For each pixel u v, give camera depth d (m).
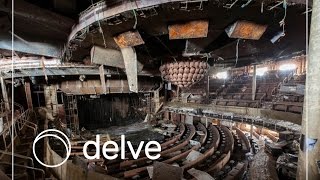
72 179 7.87
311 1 4.56
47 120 16.98
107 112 23.56
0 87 18.33
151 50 8.12
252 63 11.32
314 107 3.79
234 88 21.98
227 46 7.96
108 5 5.09
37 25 6.53
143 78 18.77
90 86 17.00
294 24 5.77
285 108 13.42
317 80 3.75
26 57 12.34
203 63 8.20
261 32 5.82
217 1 4.36
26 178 7.63
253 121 14.60
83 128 20.62
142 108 25.03
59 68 13.65
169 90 25.47
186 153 13.16
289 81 16.92
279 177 8.80
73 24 6.64
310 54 3.84
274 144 11.60
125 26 5.63
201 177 9.20
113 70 13.94
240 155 14.91
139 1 4.66
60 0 6.26
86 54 8.80
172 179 7.22
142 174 10.05
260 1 4.39
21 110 15.78
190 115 20.48
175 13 4.88
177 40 7.51
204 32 5.38
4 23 6.08
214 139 16.58
